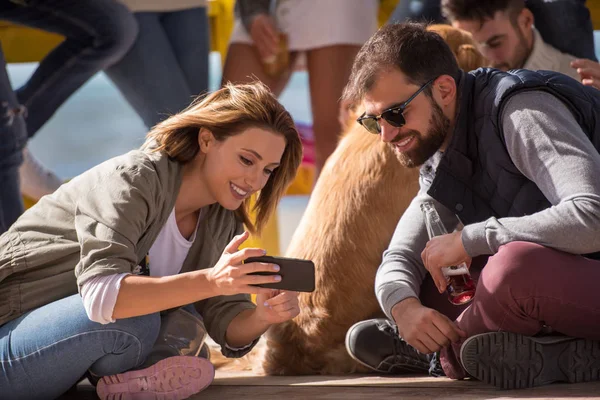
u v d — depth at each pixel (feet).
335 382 14.08
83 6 20.57
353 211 15.89
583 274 11.94
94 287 11.54
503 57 17.94
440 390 12.73
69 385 12.36
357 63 13.28
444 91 13.10
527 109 12.42
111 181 12.27
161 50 22.02
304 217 16.81
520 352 12.18
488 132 12.92
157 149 12.83
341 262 15.72
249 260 11.70
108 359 12.13
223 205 12.96
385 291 13.96
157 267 13.37
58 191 12.95
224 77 23.66
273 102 12.84
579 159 11.92
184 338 13.50
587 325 12.21
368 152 16.17
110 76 22.70
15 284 12.42
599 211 11.54
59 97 22.27
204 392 13.56
